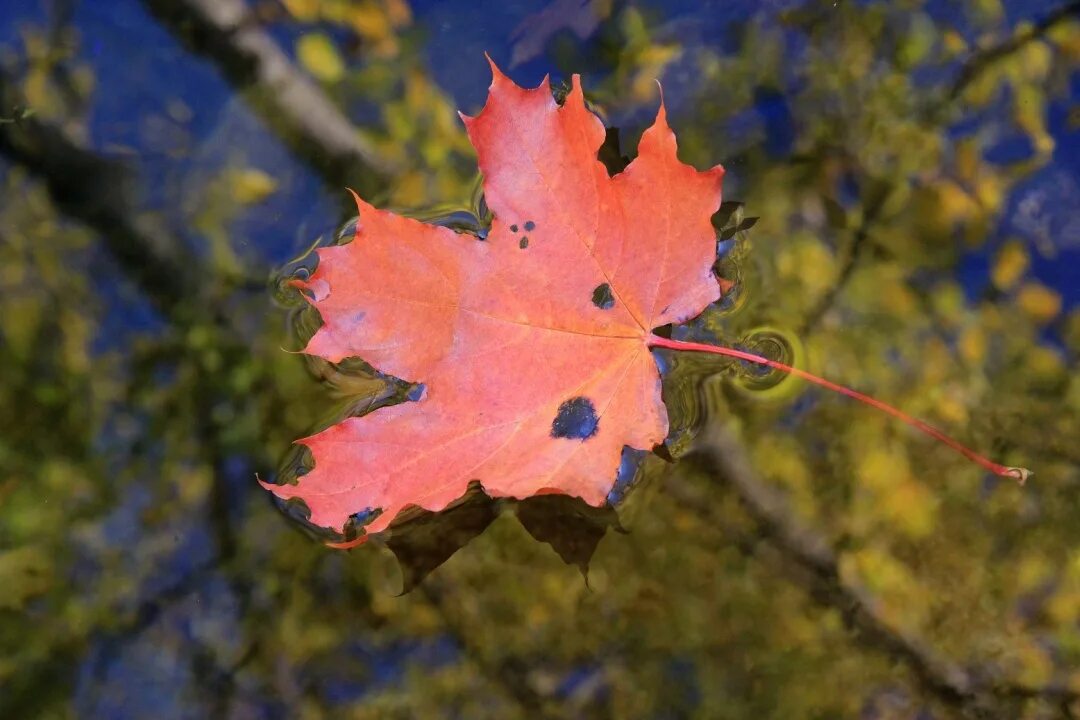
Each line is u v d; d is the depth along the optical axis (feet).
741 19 2.50
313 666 2.37
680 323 2.38
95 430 2.41
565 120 2.27
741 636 2.39
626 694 2.37
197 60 2.48
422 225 2.27
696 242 2.33
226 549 2.39
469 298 2.30
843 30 2.50
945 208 2.46
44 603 2.37
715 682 2.38
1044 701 2.38
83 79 2.47
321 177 2.46
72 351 2.42
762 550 2.40
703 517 2.40
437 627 2.38
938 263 2.45
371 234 2.26
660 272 2.33
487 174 2.29
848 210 2.46
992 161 2.47
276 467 2.40
